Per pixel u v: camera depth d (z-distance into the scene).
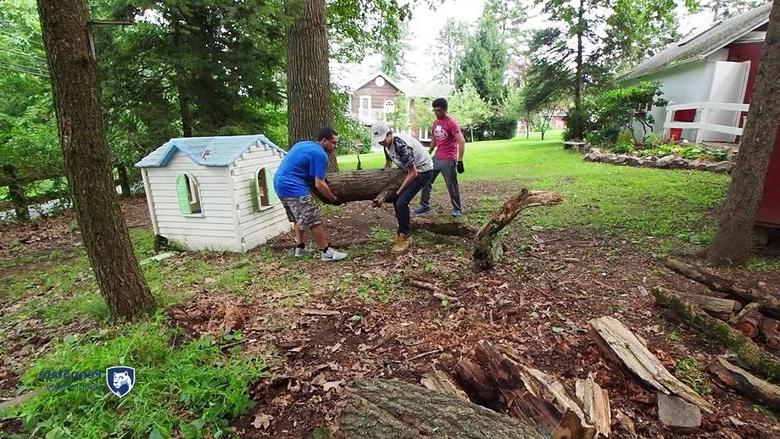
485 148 17.80
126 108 8.89
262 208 5.25
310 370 2.56
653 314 3.09
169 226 5.23
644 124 12.73
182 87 8.82
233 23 8.23
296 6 6.84
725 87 11.40
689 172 8.73
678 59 12.74
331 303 3.46
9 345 3.05
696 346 2.69
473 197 7.54
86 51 2.68
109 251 3.07
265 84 9.49
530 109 18.12
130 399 2.27
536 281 3.73
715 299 2.92
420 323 3.09
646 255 4.29
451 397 1.96
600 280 3.73
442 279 3.82
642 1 8.47
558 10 15.73
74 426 2.11
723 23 15.22
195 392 2.27
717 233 3.96
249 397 2.32
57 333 3.16
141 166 5.02
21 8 9.62
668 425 2.03
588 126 15.09
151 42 8.48
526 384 2.07
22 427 2.18
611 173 9.21
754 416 2.13
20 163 7.69
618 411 2.13
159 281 4.08
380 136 4.44
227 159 4.72
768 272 3.73
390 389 2.03
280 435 2.08
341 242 5.16
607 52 15.34
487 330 2.94
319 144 4.53
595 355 2.59
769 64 3.46
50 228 6.98
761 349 2.49
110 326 3.11
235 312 3.24
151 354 2.61
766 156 3.62
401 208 4.67
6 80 8.70
